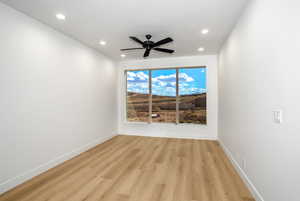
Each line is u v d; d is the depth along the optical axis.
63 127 2.79
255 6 1.69
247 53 1.93
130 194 1.80
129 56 4.39
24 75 2.12
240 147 2.22
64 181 2.10
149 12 2.13
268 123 1.43
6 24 1.91
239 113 2.26
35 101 2.27
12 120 1.97
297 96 1.05
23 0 1.83
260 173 1.59
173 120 4.64
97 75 3.84
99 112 3.92
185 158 2.92
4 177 1.87
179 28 2.62
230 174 2.28
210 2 1.91
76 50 3.12
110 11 2.11
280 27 1.23
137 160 2.83
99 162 2.74
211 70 4.20
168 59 4.53
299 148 1.03
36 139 2.28
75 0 1.85
